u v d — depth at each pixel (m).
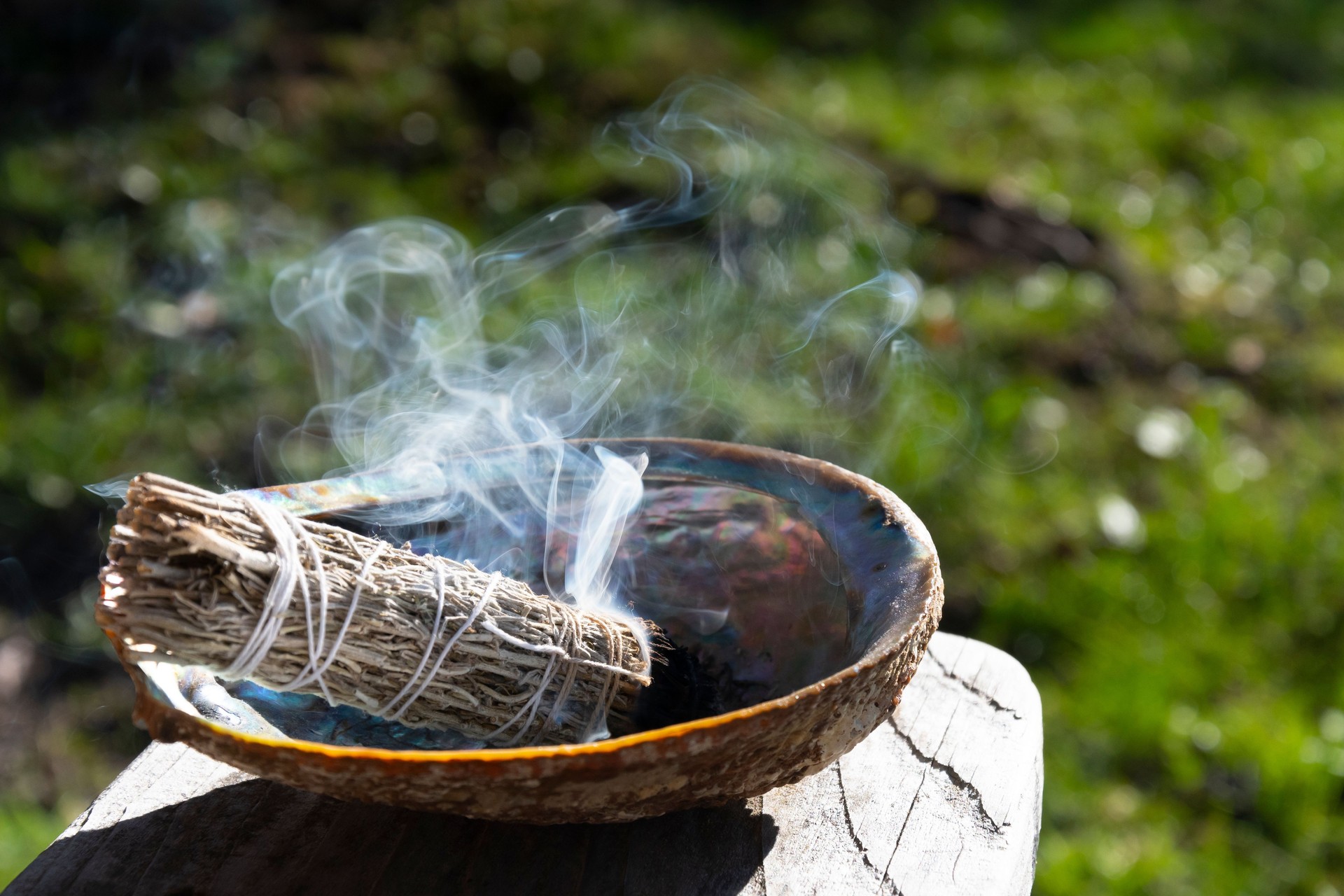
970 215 3.95
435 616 1.00
